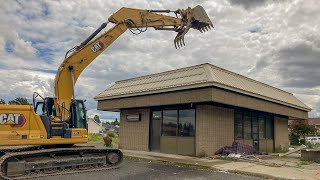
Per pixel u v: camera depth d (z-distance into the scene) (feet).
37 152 36.50
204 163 46.21
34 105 39.75
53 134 39.14
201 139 54.08
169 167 43.93
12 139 35.96
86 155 41.29
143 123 66.13
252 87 61.36
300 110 79.36
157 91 57.41
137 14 45.96
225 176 37.58
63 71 41.73
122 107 66.28
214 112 57.21
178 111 59.16
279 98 69.21
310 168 43.68
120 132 71.72
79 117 41.70
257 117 70.38
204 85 49.47
